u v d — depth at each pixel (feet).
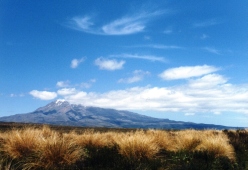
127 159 31.45
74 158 29.66
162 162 32.42
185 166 30.68
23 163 27.66
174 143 45.21
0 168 25.03
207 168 31.35
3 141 38.06
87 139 41.65
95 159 31.30
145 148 33.73
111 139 46.98
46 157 27.91
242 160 36.81
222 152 37.35
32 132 36.14
